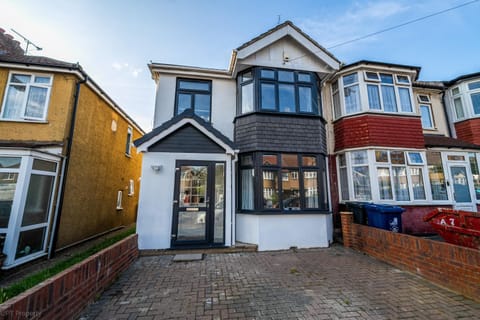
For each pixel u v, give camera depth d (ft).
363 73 26.48
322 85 27.86
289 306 10.12
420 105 32.99
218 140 20.43
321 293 11.38
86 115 24.80
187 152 20.29
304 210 21.40
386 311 9.66
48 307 7.30
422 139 26.17
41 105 21.40
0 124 20.15
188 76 25.95
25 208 17.37
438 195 26.13
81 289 9.44
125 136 37.06
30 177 17.74
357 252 19.35
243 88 24.52
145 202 18.98
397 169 25.34
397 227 18.99
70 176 22.16
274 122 22.58
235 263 16.29
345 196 26.17
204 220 19.57
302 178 22.09
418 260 13.70
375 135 25.05
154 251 18.15
